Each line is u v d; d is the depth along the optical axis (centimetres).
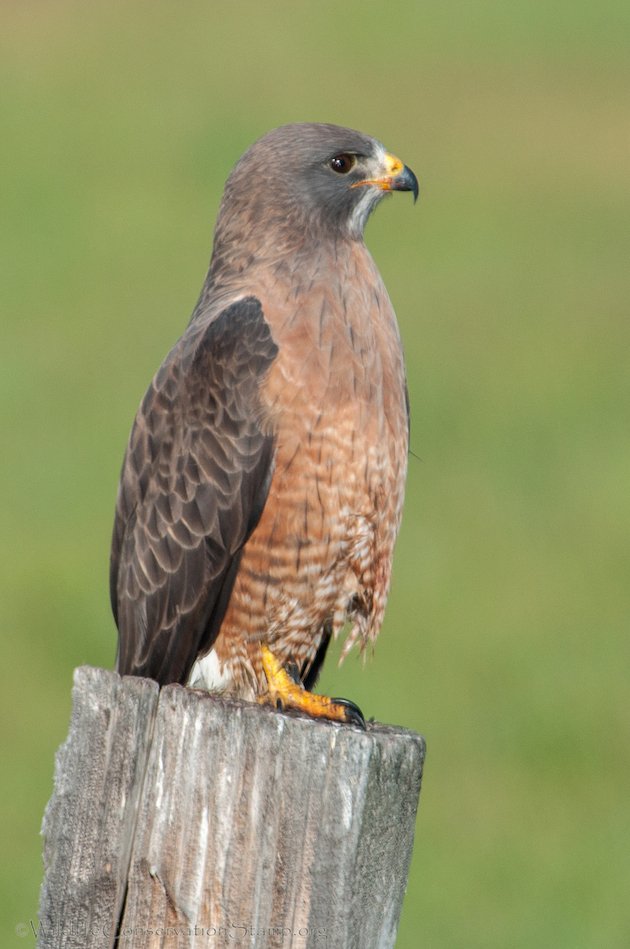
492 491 1967
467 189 3581
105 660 1551
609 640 1589
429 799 1327
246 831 525
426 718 1434
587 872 1222
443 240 3216
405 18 5138
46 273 2984
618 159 3797
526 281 2928
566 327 2633
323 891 518
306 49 4778
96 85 4438
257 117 4138
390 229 3303
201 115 4175
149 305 2788
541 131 4038
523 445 2128
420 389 2336
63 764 546
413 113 4191
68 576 1731
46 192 3572
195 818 530
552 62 4656
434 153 3850
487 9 5247
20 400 2317
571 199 3503
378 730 580
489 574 1759
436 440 2150
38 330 2652
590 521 1898
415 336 2592
